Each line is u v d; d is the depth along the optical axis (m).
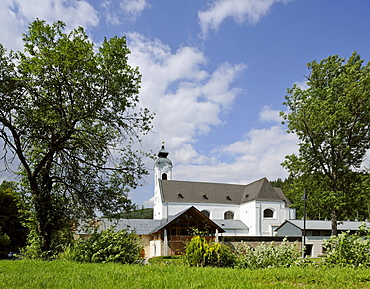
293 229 40.12
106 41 17.89
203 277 8.52
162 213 55.19
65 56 16.12
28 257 17.58
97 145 17.50
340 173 24.41
